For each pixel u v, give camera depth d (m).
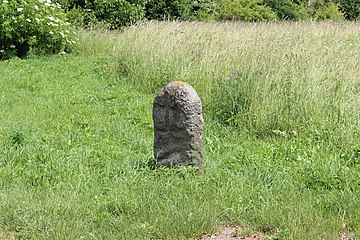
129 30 19.30
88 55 20.06
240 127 9.55
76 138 8.66
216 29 16.23
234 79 10.34
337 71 10.11
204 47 13.34
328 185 6.57
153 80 13.49
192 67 12.82
